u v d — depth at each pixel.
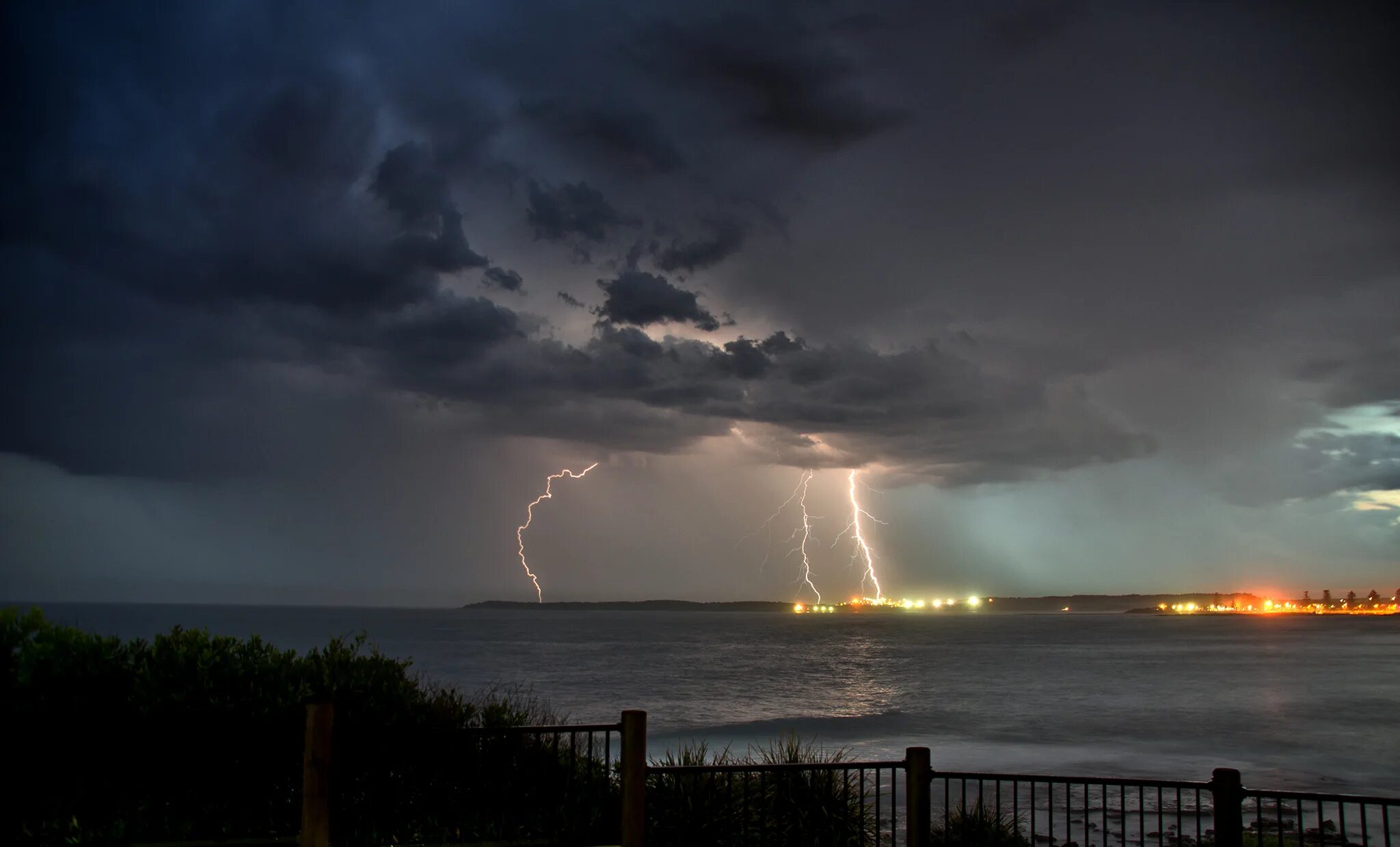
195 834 7.90
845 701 48.50
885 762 8.44
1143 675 69.19
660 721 38.91
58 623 8.76
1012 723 38.06
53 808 7.80
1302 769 26.12
